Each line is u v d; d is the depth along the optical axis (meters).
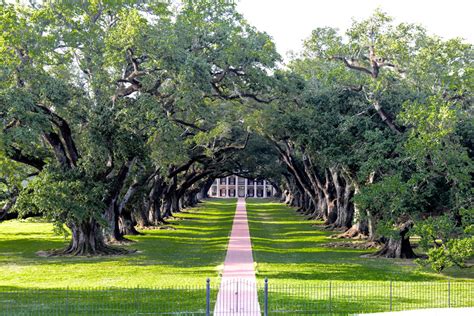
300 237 75.38
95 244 56.44
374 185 46.41
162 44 48.22
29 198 51.12
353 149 55.94
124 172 56.09
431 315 30.47
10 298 35.12
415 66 52.47
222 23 53.56
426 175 45.25
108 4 52.44
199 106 55.28
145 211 87.06
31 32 48.12
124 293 36.41
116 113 50.25
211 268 47.62
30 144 51.28
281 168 107.31
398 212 46.75
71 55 52.78
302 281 41.47
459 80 49.28
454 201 44.84
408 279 43.12
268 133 72.44
